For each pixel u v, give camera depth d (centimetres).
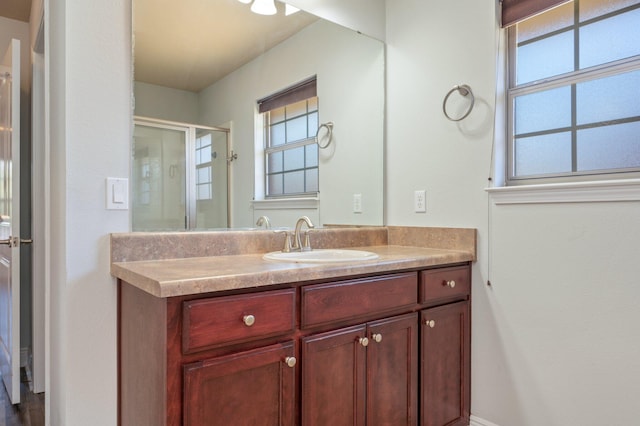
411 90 219
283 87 201
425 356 170
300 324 131
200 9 176
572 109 169
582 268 158
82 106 143
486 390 187
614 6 157
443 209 204
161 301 109
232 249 174
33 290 236
